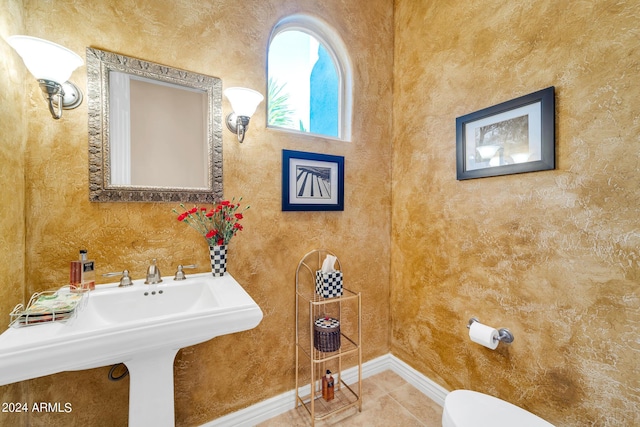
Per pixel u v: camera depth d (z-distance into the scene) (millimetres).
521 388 1242
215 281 1213
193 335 844
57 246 1073
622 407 951
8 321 926
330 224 1720
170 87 1259
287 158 1541
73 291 1021
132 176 1185
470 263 1459
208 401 1370
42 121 1043
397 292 1929
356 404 1604
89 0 1109
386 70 1946
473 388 1443
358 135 1819
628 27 928
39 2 1042
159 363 964
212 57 1348
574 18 1058
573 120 1064
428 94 1698
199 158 1323
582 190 1043
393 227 1963
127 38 1175
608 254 980
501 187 1315
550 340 1143
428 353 1707
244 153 1436
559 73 1102
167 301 1136
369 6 1866
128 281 1126
